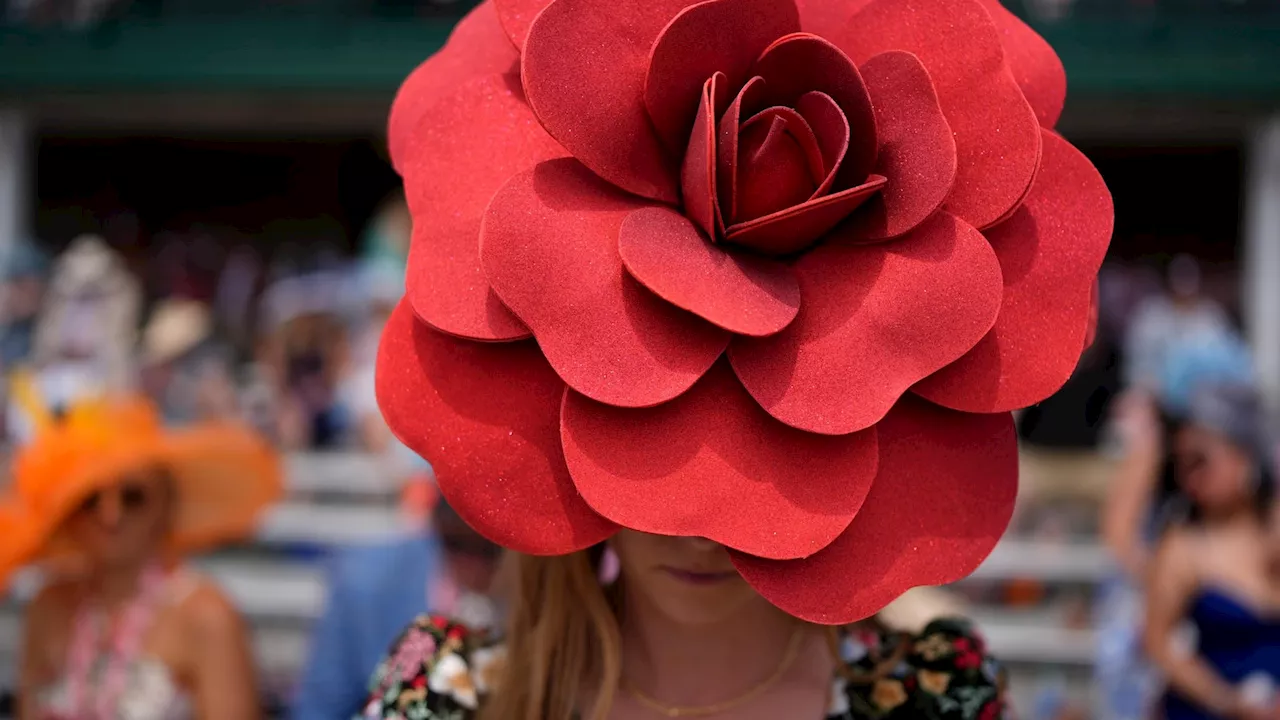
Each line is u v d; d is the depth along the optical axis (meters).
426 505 2.92
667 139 1.19
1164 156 7.95
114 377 5.63
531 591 1.43
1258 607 3.37
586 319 1.10
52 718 2.73
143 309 7.98
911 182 1.14
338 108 7.85
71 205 8.76
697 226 1.16
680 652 1.38
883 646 1.45
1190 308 7.06
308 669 2.71
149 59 7.44
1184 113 7.04
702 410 1.11
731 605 1.25
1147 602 3.54
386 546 2.73
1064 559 4.94
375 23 7.45
